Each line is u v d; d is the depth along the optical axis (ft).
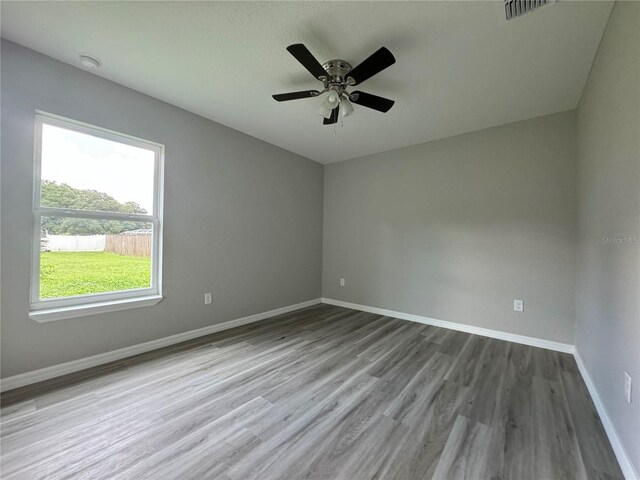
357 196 14.60
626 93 4.63
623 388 4.69
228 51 6.67
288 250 13.93
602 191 6.05
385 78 7.55
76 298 7.68
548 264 9.53
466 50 6.45
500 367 8.06
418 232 12.51
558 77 7.39
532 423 5.63
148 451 4.80
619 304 4.96
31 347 6.86
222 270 11.05
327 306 15.15
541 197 9.68
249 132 11.62
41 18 5.73
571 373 7.72
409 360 8.50
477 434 5.31
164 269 9.32
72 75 7.34
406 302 12.82
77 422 5.49
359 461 4.66
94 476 4.28
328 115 7.86
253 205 12.20
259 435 5.23
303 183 14.69
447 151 11.73
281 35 6.11
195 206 10.12
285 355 8.77
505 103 8.82
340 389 6.84
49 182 7.22
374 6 5.32
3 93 6.43
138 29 6.00
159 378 7.25
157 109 8.98
